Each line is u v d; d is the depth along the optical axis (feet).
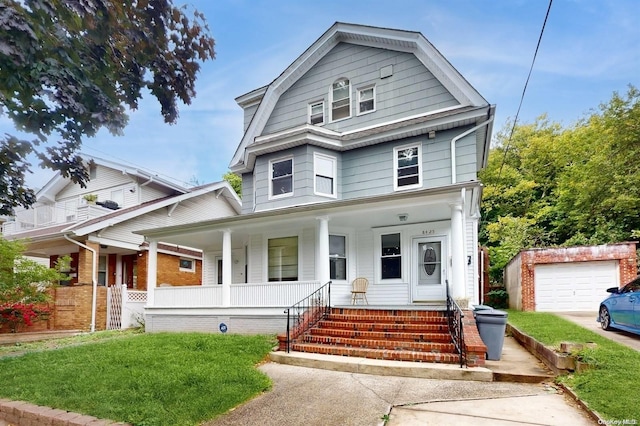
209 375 20.76
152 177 63.26
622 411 14.40
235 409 16.80
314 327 31.65
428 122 41.04
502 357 25.20
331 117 48.65
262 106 51.72
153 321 44.37
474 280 38.96
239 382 19.83
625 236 59.62
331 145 45.24
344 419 15.48
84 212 58.49
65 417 15.78
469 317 26.89
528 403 16.74
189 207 67.05
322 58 50.03
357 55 47.80
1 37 11.23
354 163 45.88
